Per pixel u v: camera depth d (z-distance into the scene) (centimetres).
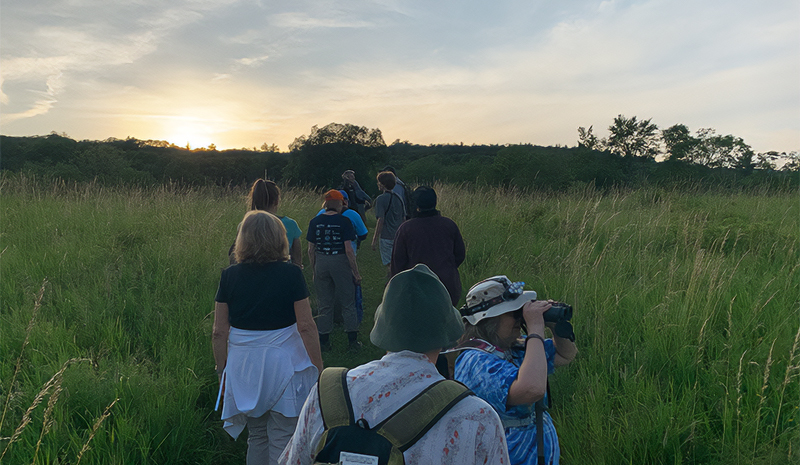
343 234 543
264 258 290
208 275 692
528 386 183
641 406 349
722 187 1417
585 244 761
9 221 929
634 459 315
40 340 461
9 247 771
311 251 557
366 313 690
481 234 932
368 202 1132
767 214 996
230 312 290
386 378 134
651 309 495
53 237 820
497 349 210
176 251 756
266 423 297
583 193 1404
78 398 366
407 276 143
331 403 133
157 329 515
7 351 443
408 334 137
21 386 385
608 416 348
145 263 729
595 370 411
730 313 461
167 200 1190
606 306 529
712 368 392
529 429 206
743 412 340
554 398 393
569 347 222
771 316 470
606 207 1144
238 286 286
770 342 414
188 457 349
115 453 312
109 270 662
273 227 292
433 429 125
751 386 361
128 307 573
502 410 193
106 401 364
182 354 458
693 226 795
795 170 1480
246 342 286
